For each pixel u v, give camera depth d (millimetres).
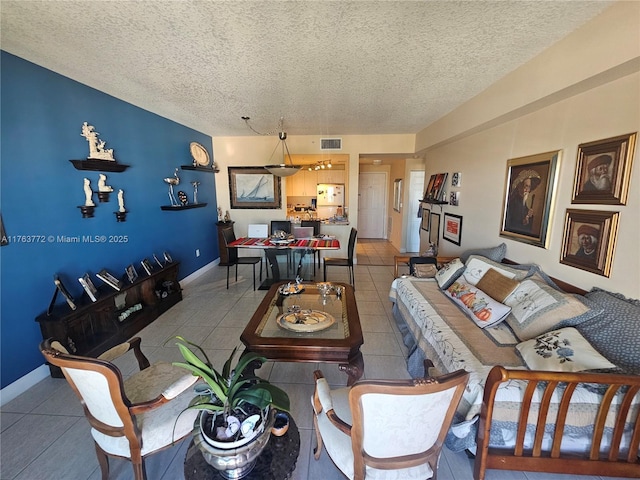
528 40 1913
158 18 1661
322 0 1496
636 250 1630
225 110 3672
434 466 1226
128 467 1597
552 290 2021
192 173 4816
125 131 3266
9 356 2102
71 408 2010
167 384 1624
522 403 1377
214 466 1052
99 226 2906
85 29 1779
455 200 3982
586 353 1520
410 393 997
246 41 1932
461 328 2154
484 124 2947
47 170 2377
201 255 5188
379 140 5406
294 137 5469
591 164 1899
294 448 1250
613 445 1418
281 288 2807
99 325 2645
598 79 1725
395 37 1878
